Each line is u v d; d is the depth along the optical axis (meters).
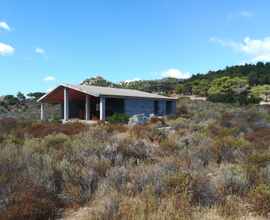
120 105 24.22
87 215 3.25
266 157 5.12
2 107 58.59
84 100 26.09
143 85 171.88
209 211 3.31
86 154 5.65
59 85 20.12
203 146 6.98
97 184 4.10
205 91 91.12
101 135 8.72
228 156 6.30
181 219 2.81
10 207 3.03
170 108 26.52
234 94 75.88
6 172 3.99
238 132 10.29
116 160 5.46
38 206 3.11
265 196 3.36
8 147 6.60
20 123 15.28
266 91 62.78
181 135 9.90
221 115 18.20
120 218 2.93
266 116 16.44
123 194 3.79
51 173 4.22
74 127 12.95
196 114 20.97
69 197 3.71
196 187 3.69
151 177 4.16
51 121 18.55
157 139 9.25
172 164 4.89
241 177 4.21
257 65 123.56
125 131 12.10
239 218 3.08
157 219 2.86
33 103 68.75
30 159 5.17
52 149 6.38
